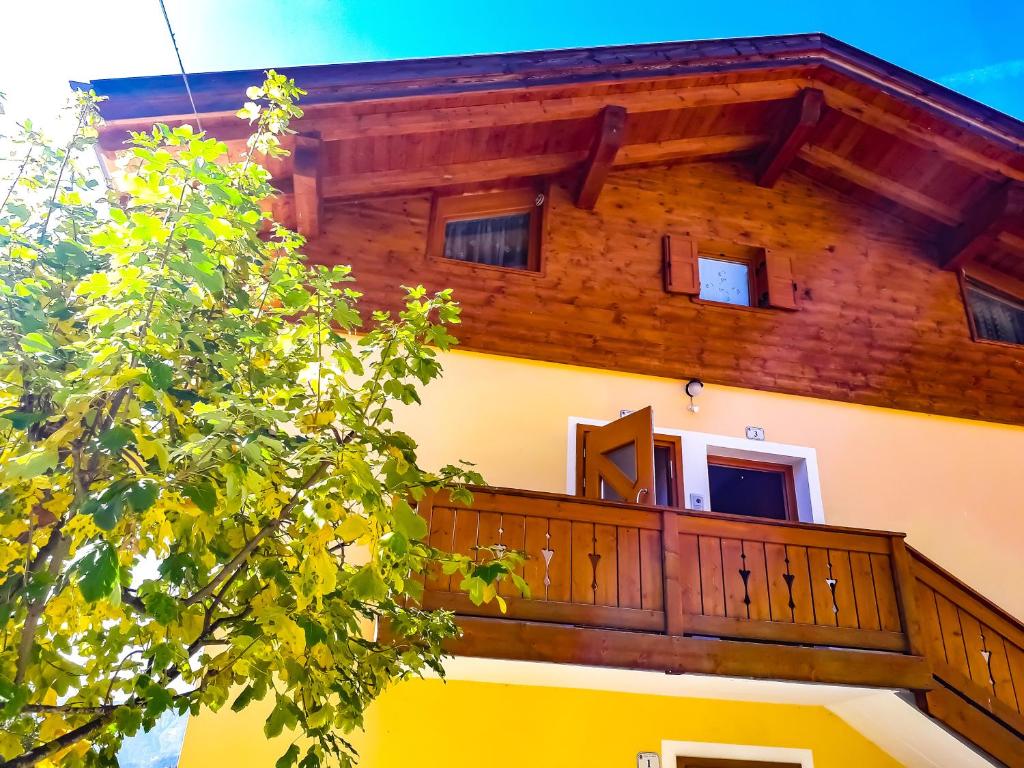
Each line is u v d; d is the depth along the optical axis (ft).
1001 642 17.71
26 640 7.61
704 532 17.57
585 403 22.85
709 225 26.86
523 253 25.50
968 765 17.78
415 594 9.98
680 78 23.98
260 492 9.03
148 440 7.67
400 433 10.03
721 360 24.41
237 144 19.80
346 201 24.03
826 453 23.88
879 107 25.54
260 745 16.93
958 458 24.70
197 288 9.53
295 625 8.20
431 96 21.12
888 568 18.10
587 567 16.78
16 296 8.70
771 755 19.19
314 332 10.67
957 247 27.30
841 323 26.05
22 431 8.64
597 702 18.92
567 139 24.95
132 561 9.01
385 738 17.53
